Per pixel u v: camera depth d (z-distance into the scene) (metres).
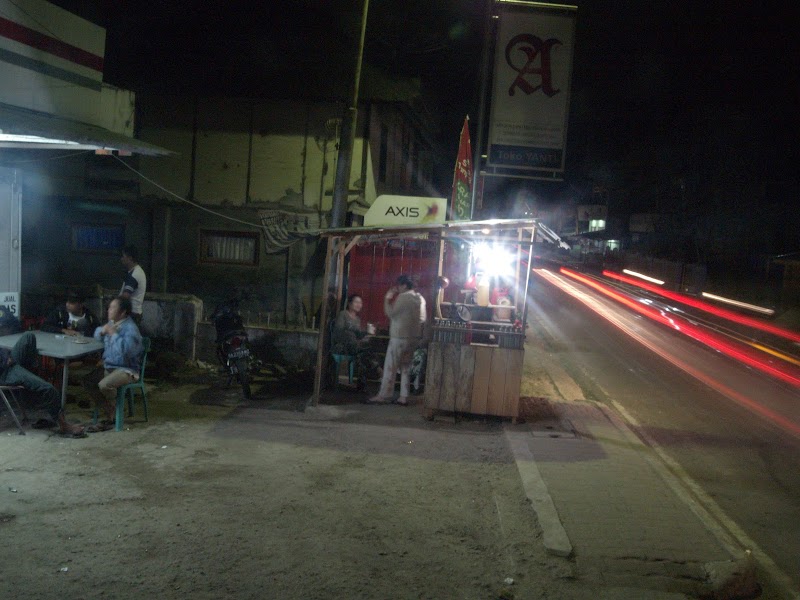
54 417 7.20
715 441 8.86
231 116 13.63
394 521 5.38
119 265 13.89
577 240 63.22
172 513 5.29
